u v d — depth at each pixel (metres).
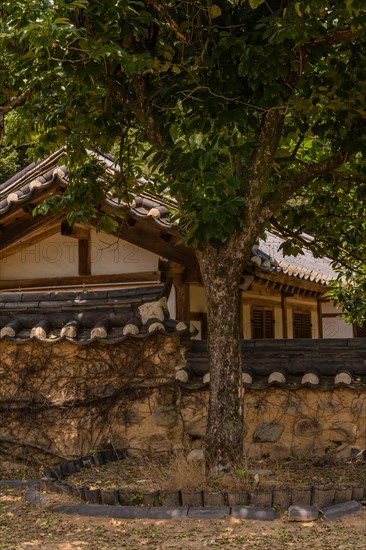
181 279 10.12
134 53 6.77
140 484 6.47
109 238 10.66
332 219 8.80
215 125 5.96
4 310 8.78
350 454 7.55
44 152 8.16
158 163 6.38
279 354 8.20
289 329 13.65
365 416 7.62
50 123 7.82
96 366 8.30
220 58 6.18
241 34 6.40
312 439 7.72
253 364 8.16
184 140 6.42
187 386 7.94
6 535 5.25
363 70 6.49
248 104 6.10
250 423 7.88
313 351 8.15
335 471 6.87
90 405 8.25
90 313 8.50
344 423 7.67
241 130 5.98
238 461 6.17
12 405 8.47
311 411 7.77
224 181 5.73
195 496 5.66
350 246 9.34
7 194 10.45
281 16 6.25
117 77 7.49
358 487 5.69
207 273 6.44
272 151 6.47
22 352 8.52
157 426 8.05
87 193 8.07
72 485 6.44
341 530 5.11
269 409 7.87
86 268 10.69
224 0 6.51
